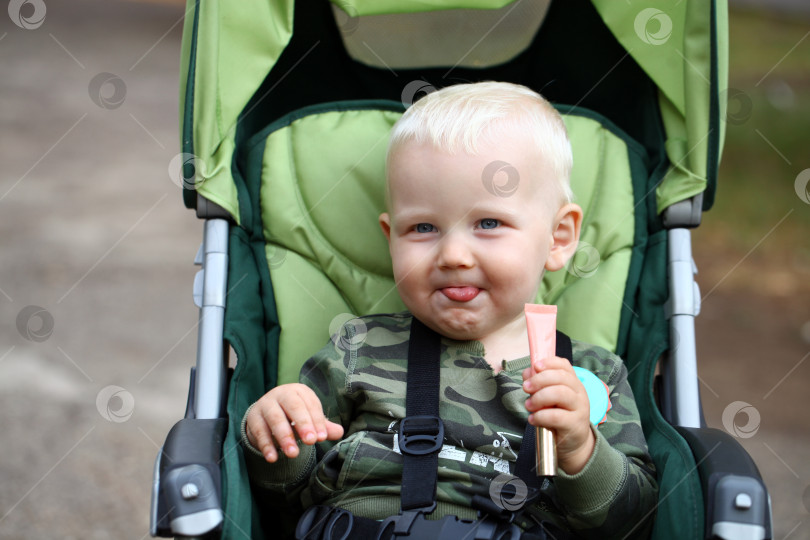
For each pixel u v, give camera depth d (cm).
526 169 149
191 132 160
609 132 186
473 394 149
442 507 140
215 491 122
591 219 178
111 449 281
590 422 133
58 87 761
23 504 250
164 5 1187
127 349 350
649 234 177
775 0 1162
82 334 360
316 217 177
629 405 153
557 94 202
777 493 269
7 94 731
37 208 504
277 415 136
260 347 164
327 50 195
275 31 169
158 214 512
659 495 139
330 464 148
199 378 152
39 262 430
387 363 155
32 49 888
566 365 130
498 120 150
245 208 172
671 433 144
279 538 156
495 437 144
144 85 787
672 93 176
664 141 180
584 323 171
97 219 494
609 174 181
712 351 376
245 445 140
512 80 203
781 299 429
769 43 899
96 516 247
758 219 507
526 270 148
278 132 182
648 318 168
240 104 168
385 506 141
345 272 175
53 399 310
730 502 121
